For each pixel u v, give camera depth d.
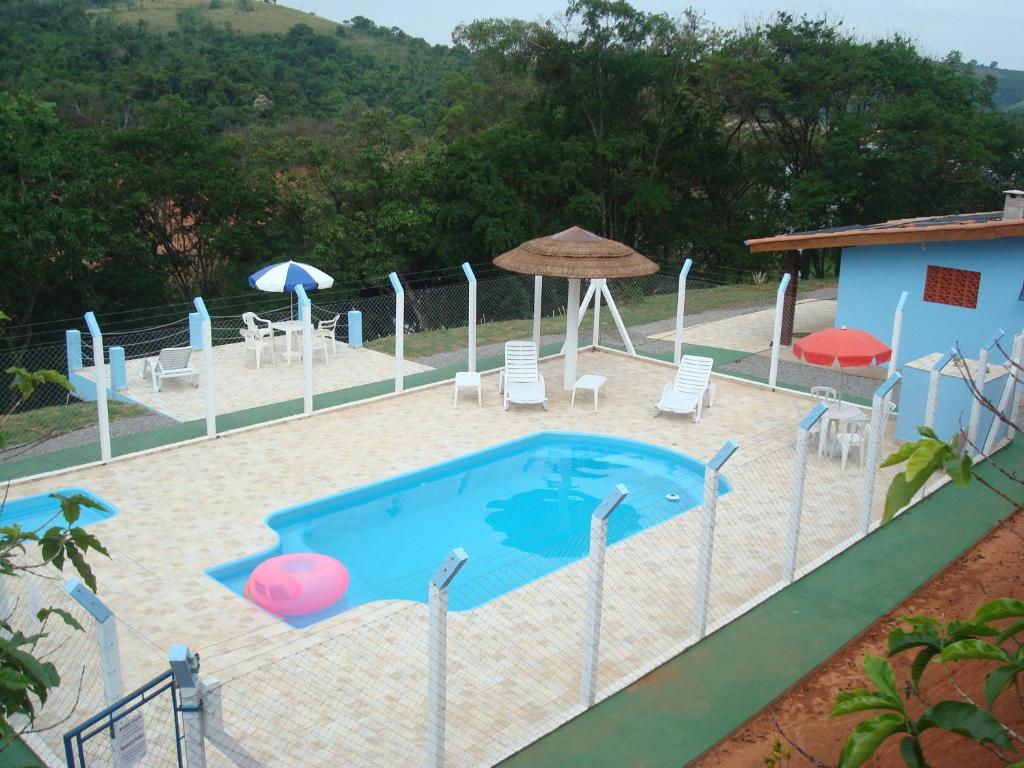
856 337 13.65
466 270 16.56
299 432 14.33
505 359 17.67
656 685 7.59
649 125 39.69
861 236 18.48
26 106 28.39
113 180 30.28
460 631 8.56
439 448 13.80
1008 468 12.59
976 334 17.80
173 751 6.59
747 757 6.70
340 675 7.77
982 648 2.84
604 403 16.27
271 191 33.84
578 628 8.62
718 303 25.88
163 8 100.19
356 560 10.70
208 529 10.80
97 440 13.70
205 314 13.39
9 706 3.77
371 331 33.38
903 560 9.98
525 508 12.27
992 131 37.28
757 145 42.47
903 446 2.72
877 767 6.14
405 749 6.72
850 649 8.23
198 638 8.39
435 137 43.28
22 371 4.52
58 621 8.38
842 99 38.66
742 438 14.46
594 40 37.44
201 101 53.59
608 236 41.12
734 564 9.98
